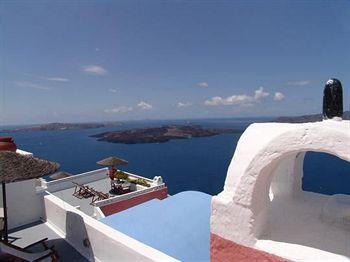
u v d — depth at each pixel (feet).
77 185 69.51
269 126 18.98
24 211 32.65
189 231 28.09
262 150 16.14
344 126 14.48
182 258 23.67
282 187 23.40
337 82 15.85
